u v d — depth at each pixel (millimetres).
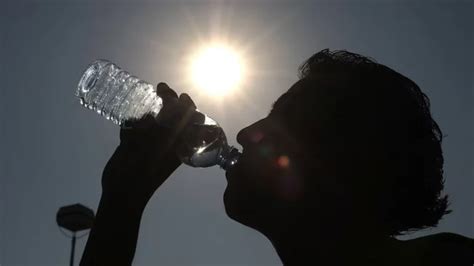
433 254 1353
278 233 1422
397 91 1438
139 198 1792
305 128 1418
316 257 1394
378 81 1444
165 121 1845
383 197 1383
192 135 1891
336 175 1390
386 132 1396
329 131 1401
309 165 1400
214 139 1970
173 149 1835
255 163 1429
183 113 1862
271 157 1422
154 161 1816
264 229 1438
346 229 1386
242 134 1470
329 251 1387
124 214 1775
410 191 1393
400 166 1389
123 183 1792
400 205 1390
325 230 1393
